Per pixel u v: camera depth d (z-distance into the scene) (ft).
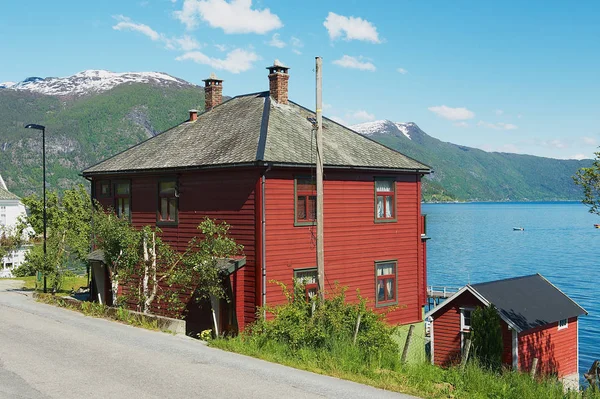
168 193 83.30
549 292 106.42
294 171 73.72
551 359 98.07
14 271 155.33
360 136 91.09
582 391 47.14
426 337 115.03
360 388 41.60
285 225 72.54
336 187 78.23
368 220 82.17
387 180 85.35
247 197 71.87
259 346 54.54
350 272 79.61
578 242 474.49
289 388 40.68
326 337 53.31
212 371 45.03
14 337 57.98
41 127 105.29
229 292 71.51
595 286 254.88
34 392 39.27
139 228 88.02
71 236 107.86
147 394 38.91
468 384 44.47
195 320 77.61
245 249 71.97
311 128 83.97
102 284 97.04
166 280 81.00
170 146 88.28
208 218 72.23
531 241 483.51
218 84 101.76
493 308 82.94
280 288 71.61
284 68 88.48
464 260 347.97
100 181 97.19
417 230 89.20
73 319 69.67
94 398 38.01
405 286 87.04
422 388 42.65
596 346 164.14
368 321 57.31
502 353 85.40
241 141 77.05
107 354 50.49
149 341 56.44
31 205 166.09
